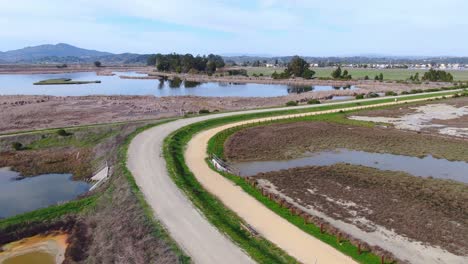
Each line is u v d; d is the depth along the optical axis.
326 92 105.19
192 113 63.56
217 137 46.91
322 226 23.50
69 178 37.16
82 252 22.91
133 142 41.66
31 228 25.03
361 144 45.94
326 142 46.75
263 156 41.34
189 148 41.94
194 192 28.44
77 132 48.12
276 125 55.38
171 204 25.92
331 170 36.06
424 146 44.81
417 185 32.00
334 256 20.47
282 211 26.17
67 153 43.16
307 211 26.80
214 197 28.25
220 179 32.44
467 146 44.56
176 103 82.12
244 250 20.34
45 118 62.75
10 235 24.19
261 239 21.98
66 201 29.86
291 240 22.14
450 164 38.62
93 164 39.50
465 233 23.59
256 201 27.86
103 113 67.81
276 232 23.11
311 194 30.09
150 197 26.95
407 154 42.06
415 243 22.36
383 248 21.62
